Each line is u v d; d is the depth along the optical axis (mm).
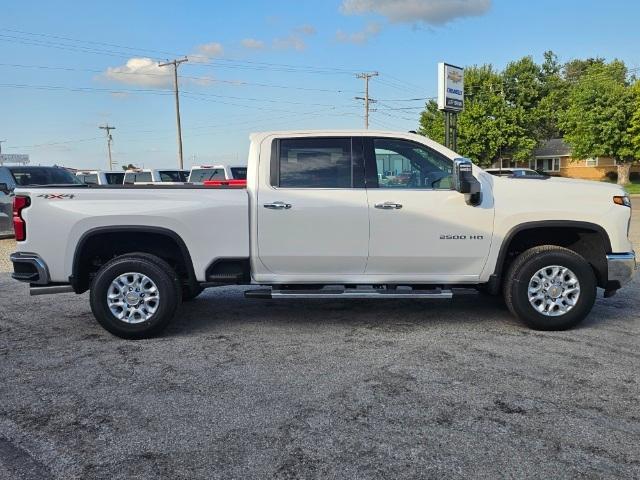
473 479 2996
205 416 3791
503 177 5793
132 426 3666
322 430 3564
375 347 5207
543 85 49656
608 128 41406
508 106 47844
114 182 20984
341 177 5582
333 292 5551
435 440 3420
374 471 3082
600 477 3008
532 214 5516
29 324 6203
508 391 4141
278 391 4191
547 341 5320
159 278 5457
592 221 5523
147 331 5500
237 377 4484
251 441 3439
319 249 5512
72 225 5414
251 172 5582
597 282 5734
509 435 3477
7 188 13336
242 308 6816
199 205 5469
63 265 5480
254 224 5496
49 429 3643
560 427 3574
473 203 5473
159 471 3119
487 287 6066
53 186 5680
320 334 5664
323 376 4480
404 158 5621
